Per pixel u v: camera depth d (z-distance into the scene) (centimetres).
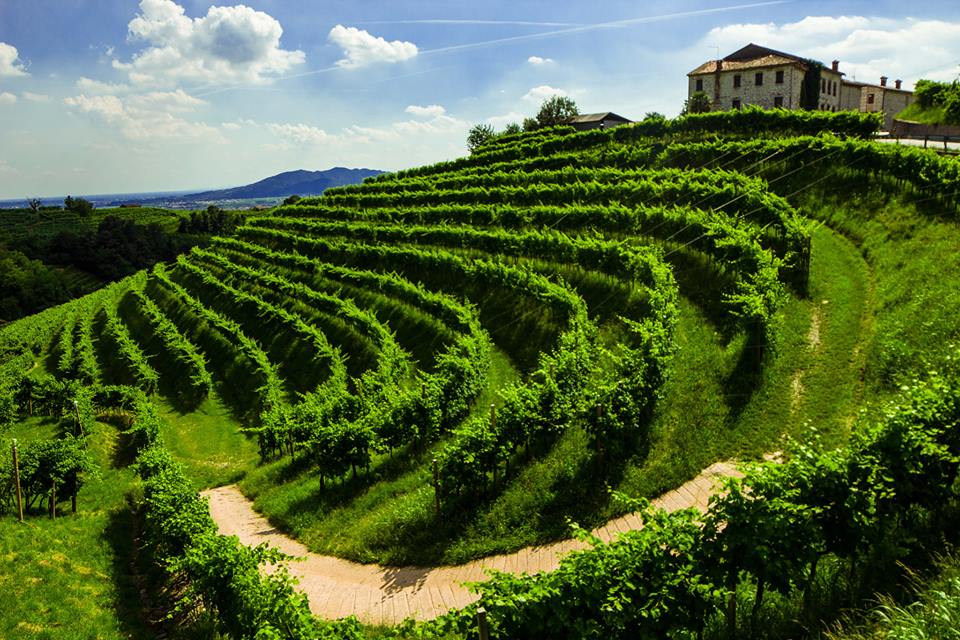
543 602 746
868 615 670
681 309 2211
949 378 1016
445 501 1559
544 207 3550
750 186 2750
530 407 1641
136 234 13312
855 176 2716
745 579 769
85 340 4588
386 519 1596
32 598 1334
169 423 3191
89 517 1950
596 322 2397
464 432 1554
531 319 2669
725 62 6550
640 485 1423
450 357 2206
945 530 822
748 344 1850
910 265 1973
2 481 1927
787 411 1580
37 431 3172
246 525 1905
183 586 1455
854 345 1759
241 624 1070
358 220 5069
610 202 3319
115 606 1391
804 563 750
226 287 4625
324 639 912
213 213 15775
